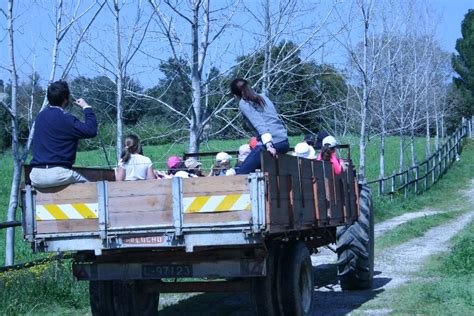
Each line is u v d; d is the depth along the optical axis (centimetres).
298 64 1322
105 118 1371
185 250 735
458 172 3906
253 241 709
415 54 3197
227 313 983
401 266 1369
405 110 3572
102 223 745
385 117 3014
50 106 783
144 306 891
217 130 1340
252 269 753
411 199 2973
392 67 2902
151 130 1362
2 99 1188
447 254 1474
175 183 726
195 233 723
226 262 760
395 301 1016
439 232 1927
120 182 743
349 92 2194
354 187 1096
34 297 1026
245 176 709
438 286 1062
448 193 3312
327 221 914
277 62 1316
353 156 3456
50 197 766
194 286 827
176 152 1389
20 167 1127
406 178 3102
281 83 1343
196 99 1264
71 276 1105
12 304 966
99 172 920
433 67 3709
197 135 1274
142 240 736
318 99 1652
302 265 877
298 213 796
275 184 729
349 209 1048
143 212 737
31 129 1148
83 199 755
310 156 1076
